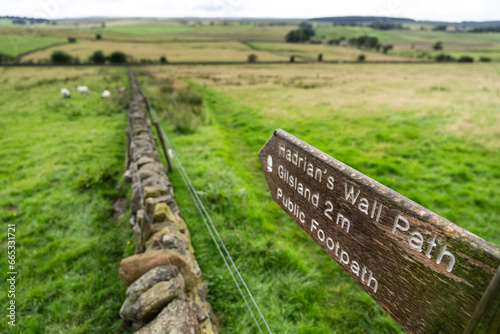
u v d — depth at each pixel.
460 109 11.32
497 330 0.52
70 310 2.82
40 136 8.13
